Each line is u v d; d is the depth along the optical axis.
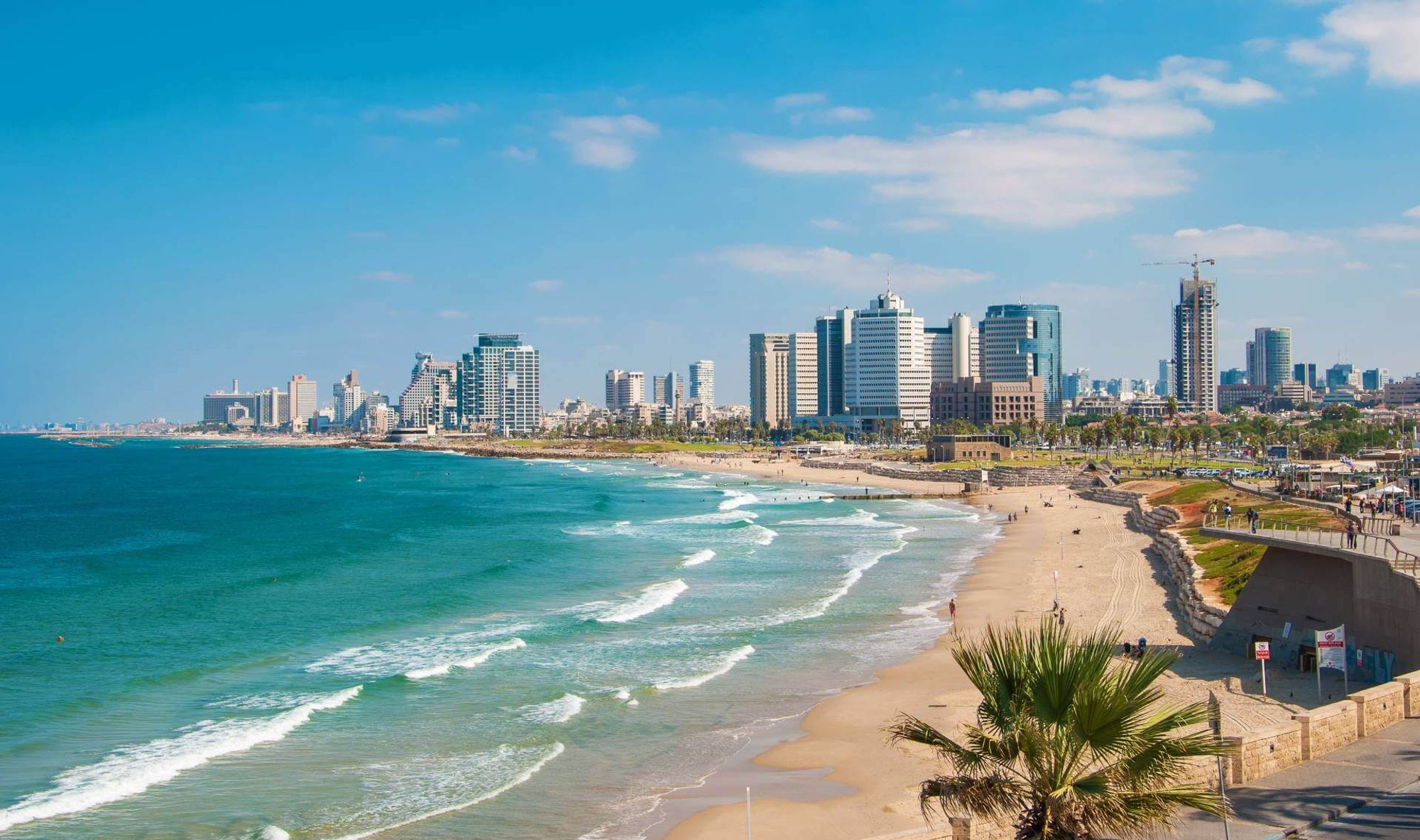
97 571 109.06
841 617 79.75
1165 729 21.61
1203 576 74.62
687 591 92.12
